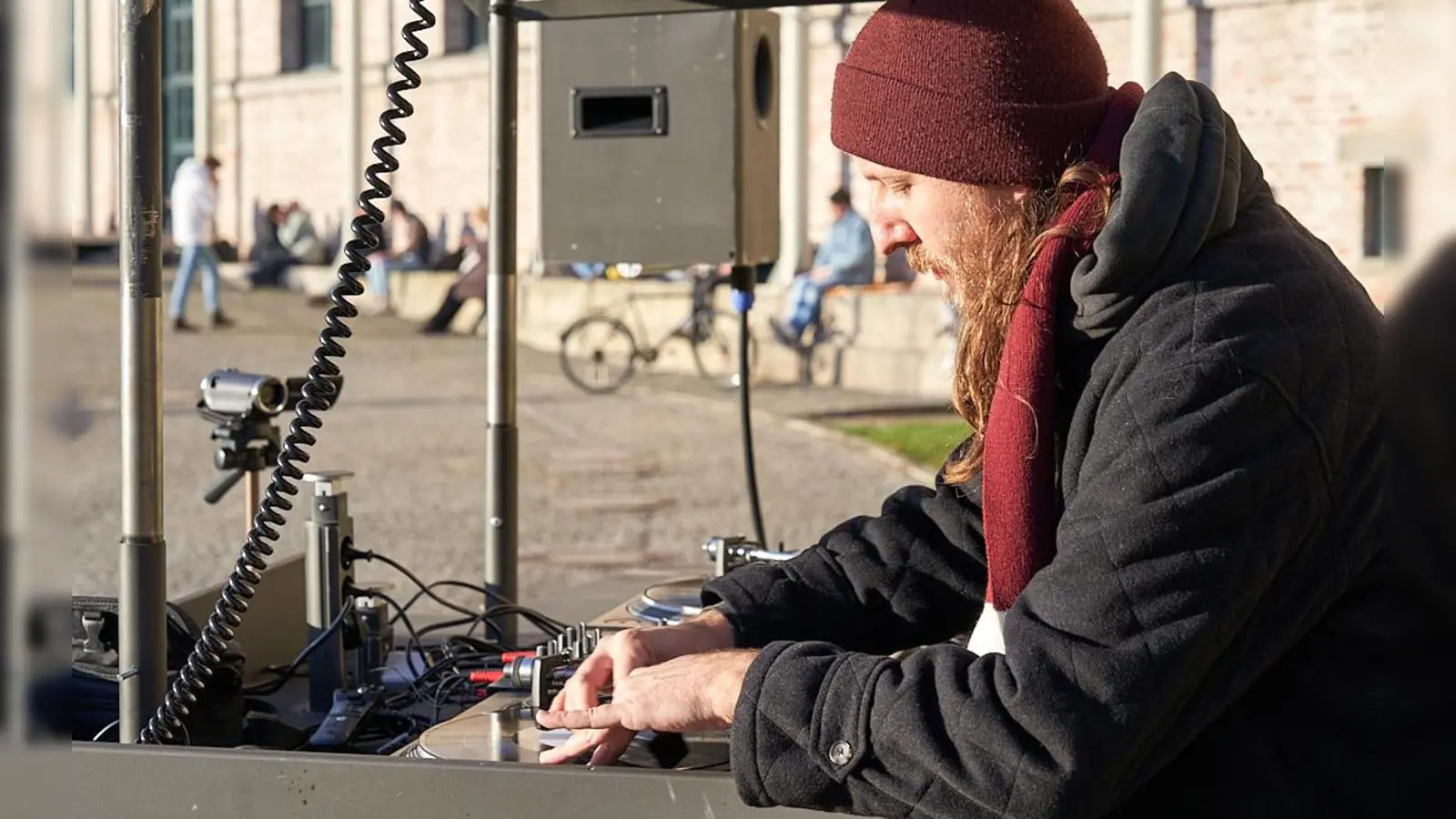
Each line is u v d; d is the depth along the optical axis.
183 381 13.62
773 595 1.86
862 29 1.65
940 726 1.33
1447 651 1.36
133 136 1.76
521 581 6.75
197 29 24.78
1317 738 1.38
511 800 1.44
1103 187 1.48
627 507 8.53
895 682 1.38
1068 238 1.48
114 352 12.16
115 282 14.10
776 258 3.37
